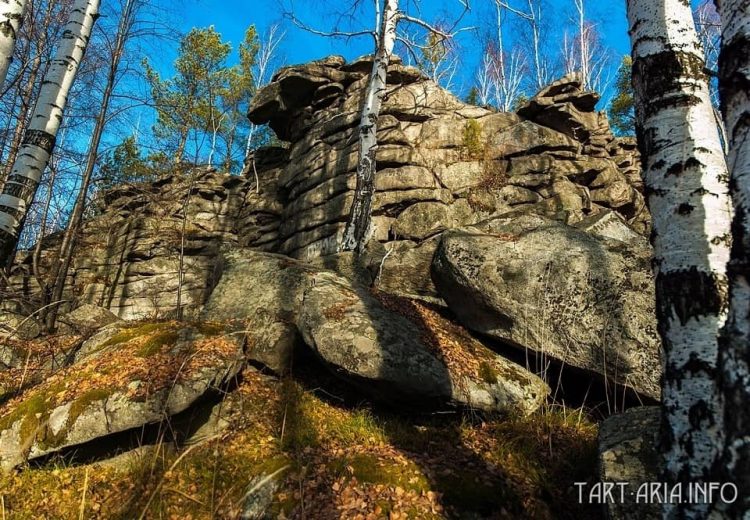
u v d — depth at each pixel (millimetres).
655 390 4711
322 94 13820
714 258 2705
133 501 3926
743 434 1717
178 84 20203
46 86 6008
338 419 4984
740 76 2098
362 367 4734
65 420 4191
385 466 4117
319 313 5387
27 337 8656
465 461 4320
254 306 6223
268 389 5273
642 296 5070
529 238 5980
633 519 3072
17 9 4934
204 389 4520
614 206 12195
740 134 2053
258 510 3826
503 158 12141
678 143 2967
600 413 5258
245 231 15367
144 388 4398
